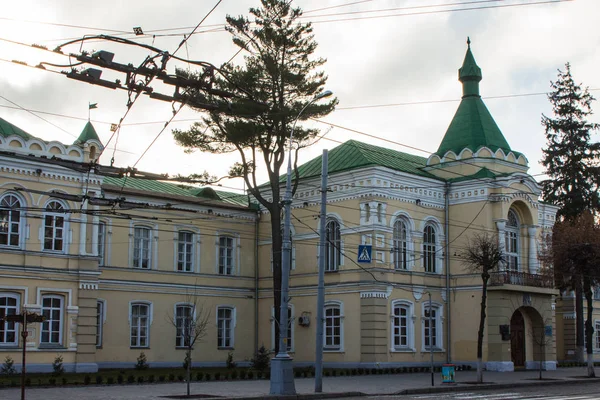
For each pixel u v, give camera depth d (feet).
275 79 118.11
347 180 133.90
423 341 135.23
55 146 111.24
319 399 81.10
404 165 146.30
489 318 134.51
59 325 108.99
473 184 139.44
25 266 106.01
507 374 125.80
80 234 112.57
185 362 133.59
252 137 116.67
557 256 132.67
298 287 140.36
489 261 108.58
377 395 85.20
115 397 74.79
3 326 103.76
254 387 91.76
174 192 148.66
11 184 106.93
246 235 151.12
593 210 174.29
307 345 137.18
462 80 152.15
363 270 128.47
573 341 176.14
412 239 135.85
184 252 141.69
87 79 55.72
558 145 177.78
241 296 148.15
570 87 178.19
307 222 140.97
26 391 81.35
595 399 78.38
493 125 149.28
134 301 131.85
